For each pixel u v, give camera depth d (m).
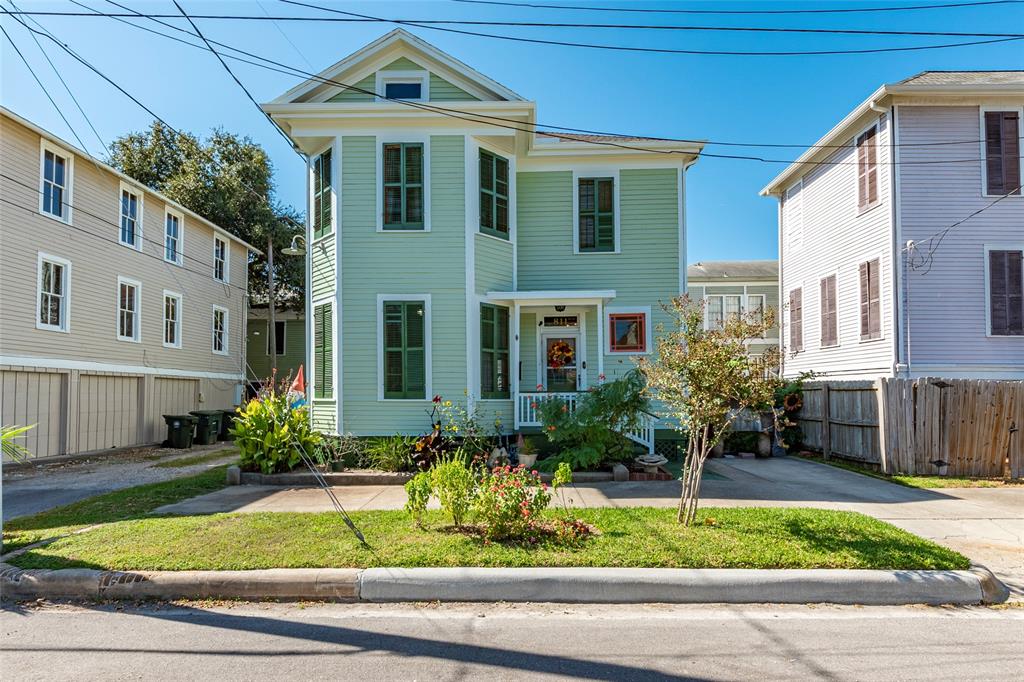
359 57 12.29
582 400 11.16
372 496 9.26
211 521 7.15
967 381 11.12
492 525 6.27
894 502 8.63
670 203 13.87
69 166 15.85
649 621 4.80
